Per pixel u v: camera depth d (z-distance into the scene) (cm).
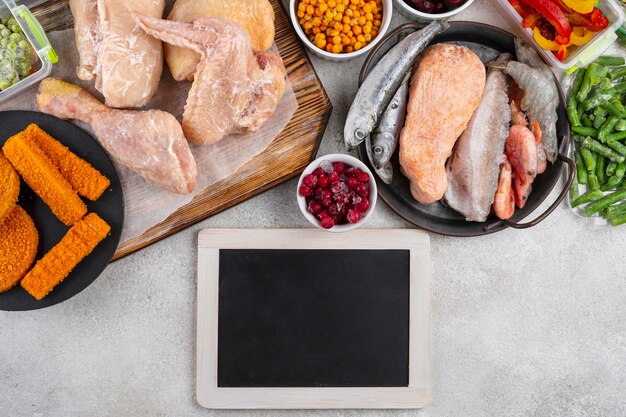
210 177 85
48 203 82
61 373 88
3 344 88
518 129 85
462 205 87
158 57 80
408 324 89
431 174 84
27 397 88
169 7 84
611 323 92
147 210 85
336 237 88
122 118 79
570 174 85
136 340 89
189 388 89
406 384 89
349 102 89
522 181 86
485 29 87
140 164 80
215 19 78
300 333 88
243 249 88
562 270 92
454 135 85
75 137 82
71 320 88
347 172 84
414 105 84
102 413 89
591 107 88
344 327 88
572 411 92
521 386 92
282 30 86
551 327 92
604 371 92
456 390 91
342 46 86
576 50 88
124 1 78
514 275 91
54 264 81
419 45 83
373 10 86
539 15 87
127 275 88
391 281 88
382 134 85
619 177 89
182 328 89
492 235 91
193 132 80
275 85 81
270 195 89
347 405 89
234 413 89
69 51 84
